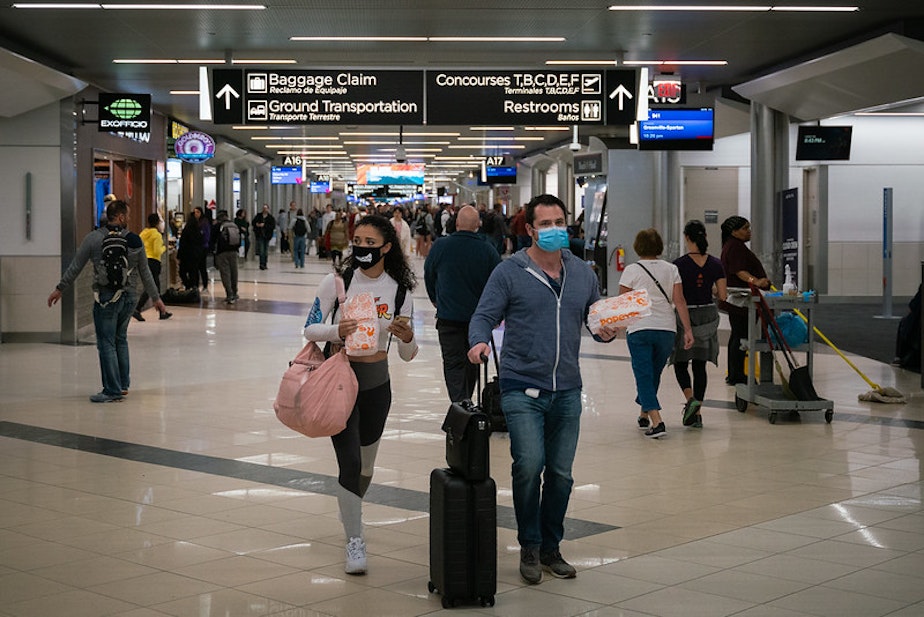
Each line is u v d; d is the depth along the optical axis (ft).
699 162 78.07
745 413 34.12
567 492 18.02
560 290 17.80
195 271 74.59
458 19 40.96
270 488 23.88
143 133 55.72
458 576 16.17
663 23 41.96
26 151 52.16
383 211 115.65
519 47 47.57
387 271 18.98
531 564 17.53
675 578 17.71
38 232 52.49
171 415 33.04
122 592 16.89
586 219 84.43
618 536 20.24
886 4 38.75
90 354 48.21
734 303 34.30
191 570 18.04
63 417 32.63
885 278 66.18
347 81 46.39
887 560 18.66
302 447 28.30
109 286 35.24
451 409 16.98
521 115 46.57
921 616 15.88
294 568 18.21
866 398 36.22
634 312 17.69
